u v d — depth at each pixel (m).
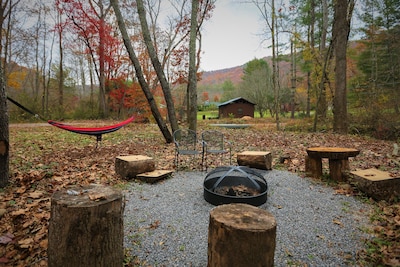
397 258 1.92
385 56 16.73
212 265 1.69
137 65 7.47
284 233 2.40
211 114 32.25
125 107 17.59
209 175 3.52
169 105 7.86
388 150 6.23
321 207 3.00
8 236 2.24
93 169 4.59
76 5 13.80
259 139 8.36
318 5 14.97
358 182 3.38
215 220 1.67
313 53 12.34
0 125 3.40
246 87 29.98
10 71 20.17
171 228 2.50
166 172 4.23
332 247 2.15
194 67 7.93
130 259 2.00
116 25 17.59
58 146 6.90
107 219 1.69
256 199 3.00
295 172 4.57
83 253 1.62
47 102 19.33
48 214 2.67
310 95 14.27
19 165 4.66
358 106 10.90
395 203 3.04
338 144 7.17
